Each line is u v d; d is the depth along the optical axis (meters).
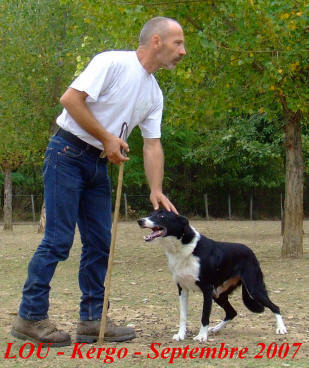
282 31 10.83
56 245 5.45
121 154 5.39
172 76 12.67
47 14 18.95
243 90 12.65
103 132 5.26
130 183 29.67
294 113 13.22
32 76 19.23
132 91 5.40
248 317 7.25
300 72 12.37
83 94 5.18
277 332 6.32
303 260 13.05
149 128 5.77
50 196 5.45
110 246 5.62
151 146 5.83
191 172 33.56
